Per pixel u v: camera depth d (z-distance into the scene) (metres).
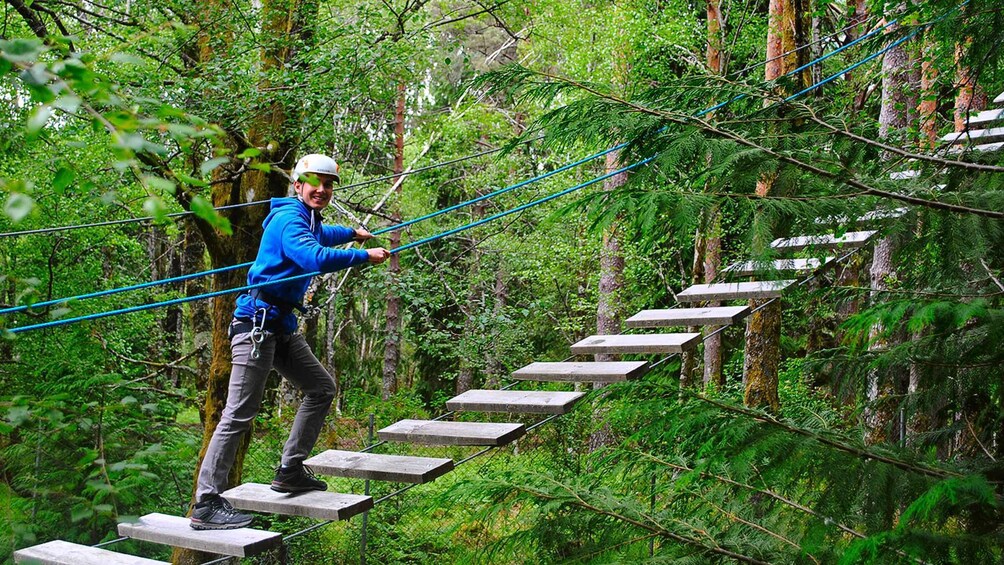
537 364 4.94
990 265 4.25
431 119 20.94
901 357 3.73
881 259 7.73
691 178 4.01
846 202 3.60
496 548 4.18
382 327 24.39
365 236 4.55
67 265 11.98
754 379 9.36
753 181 3.75
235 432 3.88
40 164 7.69
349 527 10.65
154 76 7.68
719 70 14.26
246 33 8.64
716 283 5.50
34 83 1.40
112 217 11.27
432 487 10.98
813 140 4.13
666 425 3.88
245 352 3.88
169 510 7.39
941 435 4.02
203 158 7.49
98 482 2.15
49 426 2.33
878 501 3.13
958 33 4.50
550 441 12.03
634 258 14.73
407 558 10.14
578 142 14.39
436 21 10.02
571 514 4.20
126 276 16.20
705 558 3.92
